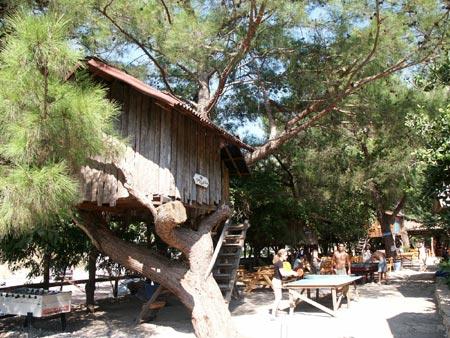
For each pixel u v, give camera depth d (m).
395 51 10.76
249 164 12.52
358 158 18.27
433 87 10.36
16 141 4.21
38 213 4.38
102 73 7.85
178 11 10.79
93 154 5.06
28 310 8.63
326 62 11.97
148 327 9.57
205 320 8.02
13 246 10.49
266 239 18.78
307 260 20.00
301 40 12.06
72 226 11.38
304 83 12.43
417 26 10.41
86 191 7.64
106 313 11.38
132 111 8.38
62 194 4.34
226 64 11.87
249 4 10.60
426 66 11.08
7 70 4.19
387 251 23.47
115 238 9.58
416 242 40.75
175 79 14.65
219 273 11.27
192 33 9.88
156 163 8.61
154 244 14.15
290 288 10.52
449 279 12.02
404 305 11.90
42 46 3.97
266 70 13.80
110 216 12.51
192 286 8.52
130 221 12.95
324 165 16.88
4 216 4.11
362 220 26.00
